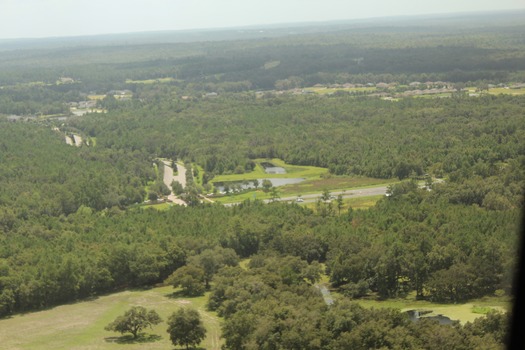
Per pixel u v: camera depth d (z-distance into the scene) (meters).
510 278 184.62
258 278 190.62
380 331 145.75
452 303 184.62
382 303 188.38
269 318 156.00
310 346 146.38
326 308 162.50
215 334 174.62
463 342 141.12
